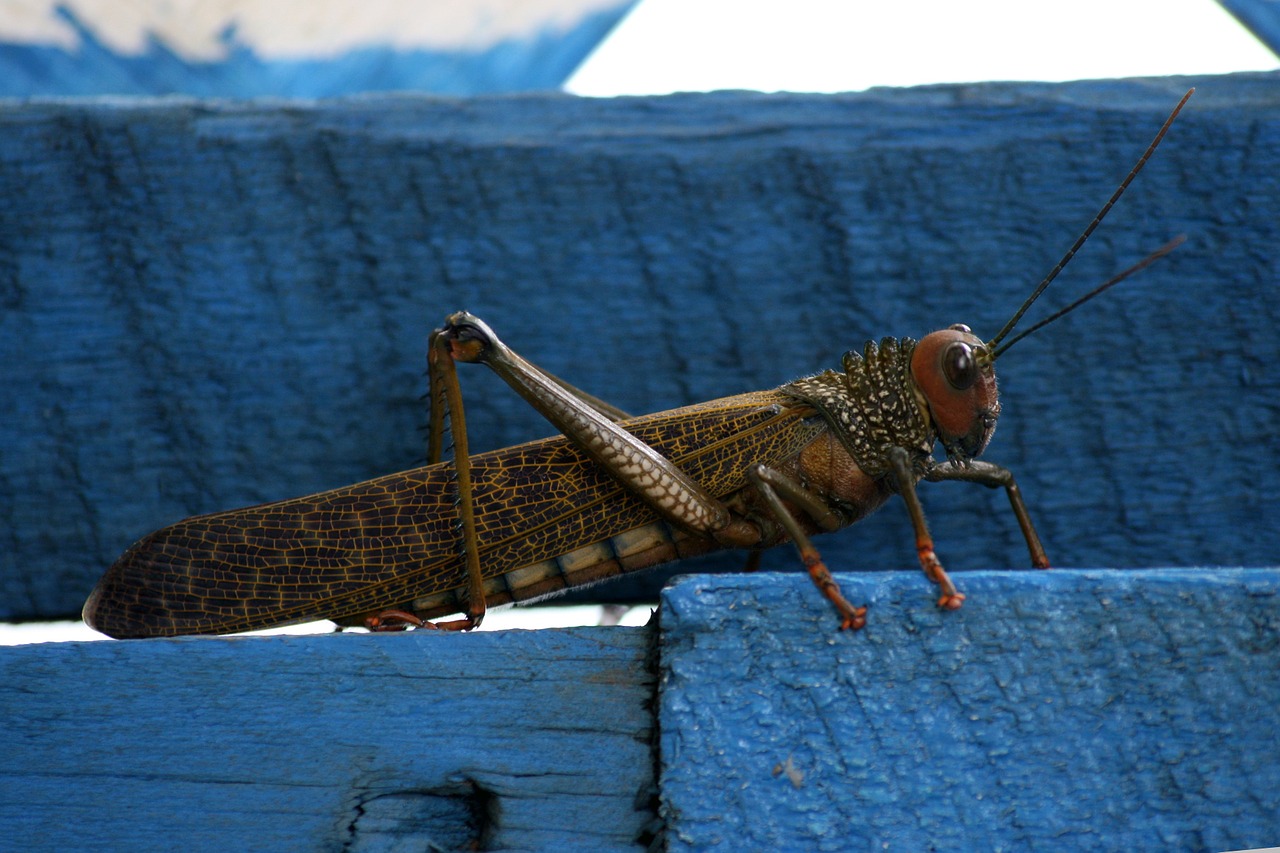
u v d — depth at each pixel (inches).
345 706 38.4
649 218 40.3
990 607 38.3
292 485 40.2
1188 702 38.3
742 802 38.2
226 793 38.3
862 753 38.3
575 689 38.4
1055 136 40.4
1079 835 38.2
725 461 39.5
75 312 40.1
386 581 39.3
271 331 40.2
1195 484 40.3
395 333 40.3
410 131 40.3
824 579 38.3
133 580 39.2
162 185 40.2
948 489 40.3
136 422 40.1
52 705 38.4
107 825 38.3
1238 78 40.8
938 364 39.3
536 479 39.4
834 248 40.3
